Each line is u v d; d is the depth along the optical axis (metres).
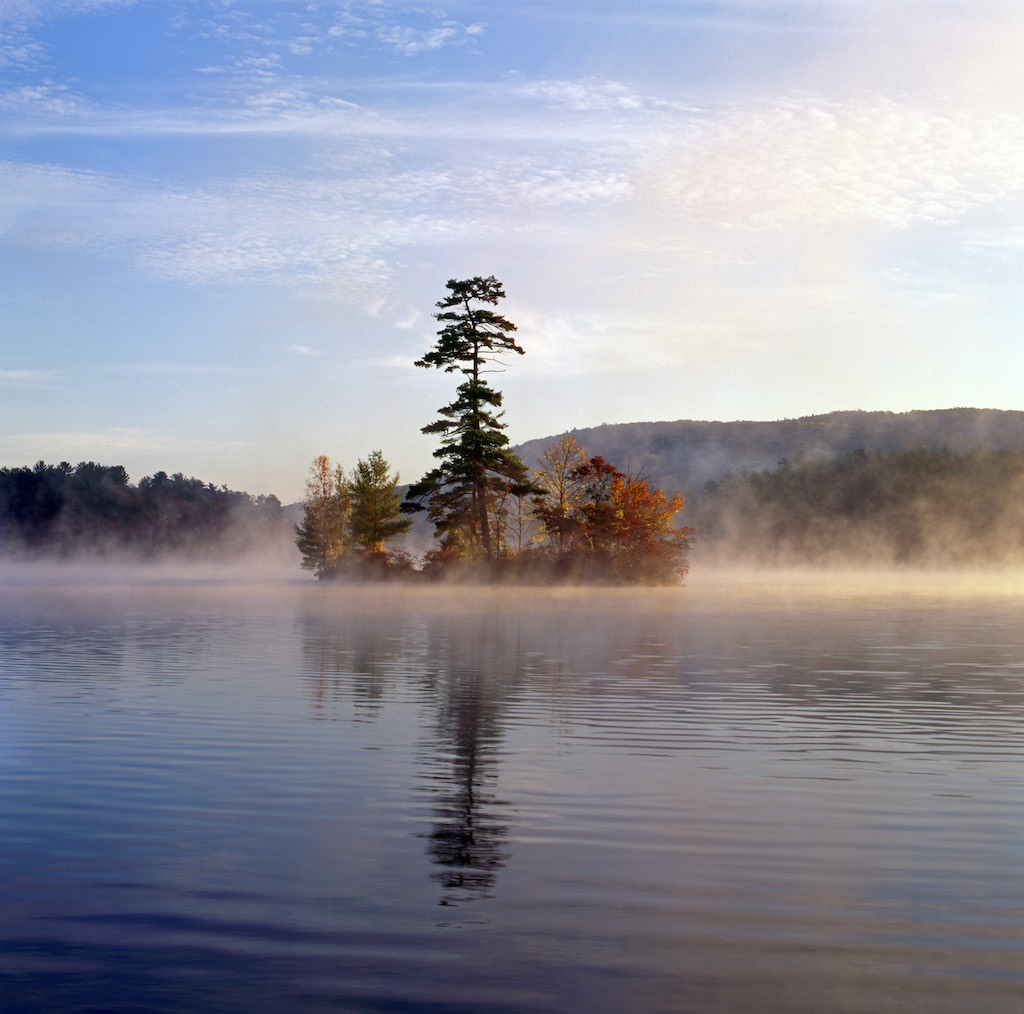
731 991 5.01
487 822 8.08
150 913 6.03
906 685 16.55
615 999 4.92
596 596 50.12
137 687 15.95
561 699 14.80
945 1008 4.83
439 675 17.62
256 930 5.77
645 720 13.00
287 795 8.93
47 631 27.48
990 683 16.78
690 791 9.17
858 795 9.04
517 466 64.12
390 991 5.00
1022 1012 4.80
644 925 5.86
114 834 7.68
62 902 6.21
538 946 5.55
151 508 146.62
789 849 7.38
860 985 5.08
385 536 72.50
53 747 11.05
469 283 63.41
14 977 5.15
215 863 6.98
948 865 7.01
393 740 11.54
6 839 7.55
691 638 25.62
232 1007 4.83
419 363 63.72
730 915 6.02
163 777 9.62
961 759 10.68
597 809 8.50
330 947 5.53
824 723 12.82
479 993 4.98
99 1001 4.88
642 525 62.59
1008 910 6.13
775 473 153.38
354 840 7.55
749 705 14.31
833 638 25.73
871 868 6.93
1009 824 8.09
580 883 6.59
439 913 6.04
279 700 14.60
